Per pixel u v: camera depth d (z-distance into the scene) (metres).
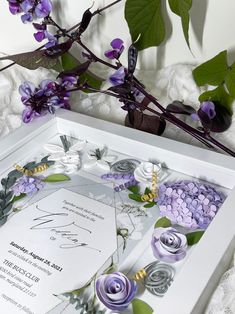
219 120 0.45
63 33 0.47
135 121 0.46
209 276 0.30
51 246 0.36
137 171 0.41
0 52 0.59
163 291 0.32
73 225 0.38
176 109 0.45
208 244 0.32
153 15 0.45
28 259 0.35
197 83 0.47
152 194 0.39
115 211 0.39
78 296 0.32
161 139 0.43
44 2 0.46
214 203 0.37
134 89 0.46
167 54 0.50
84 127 0.46
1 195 0.41
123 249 0.35
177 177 0.41
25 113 0.46
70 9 0.52
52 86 0.47
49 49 0.45
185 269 0.31
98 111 0.51
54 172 0.43
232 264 0.34
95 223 0.38
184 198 0.37
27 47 0.58
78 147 0.45
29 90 0.46
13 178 0.42
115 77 0.45
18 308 0.32
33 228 0.38
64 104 0.49
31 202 0.40
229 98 0.45
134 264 0.34
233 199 0.36
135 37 0.46
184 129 0.44
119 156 0.44
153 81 0.50
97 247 0.36
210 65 0.45
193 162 0.41
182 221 0.37
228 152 0.43
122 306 0.31
